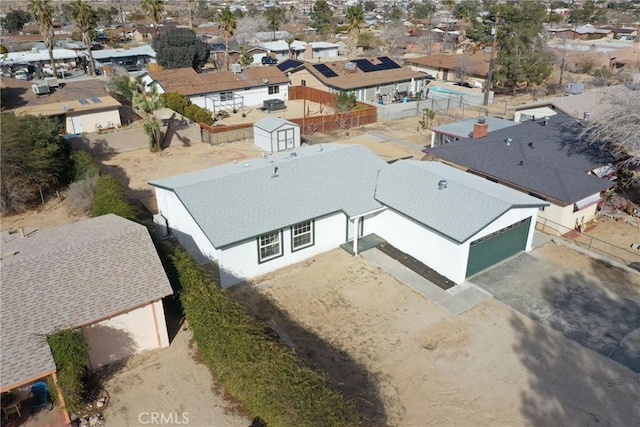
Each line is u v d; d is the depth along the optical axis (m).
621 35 101.44
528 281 20.56
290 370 12.80
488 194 21.59
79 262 15.66
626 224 26.09
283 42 88.12
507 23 57.47
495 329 17.66
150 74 51.56
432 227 20.66
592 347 16.66
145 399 14.45
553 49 69.50
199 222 19.94
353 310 18.86
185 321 17.94
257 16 130.25
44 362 12.94
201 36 102.44
